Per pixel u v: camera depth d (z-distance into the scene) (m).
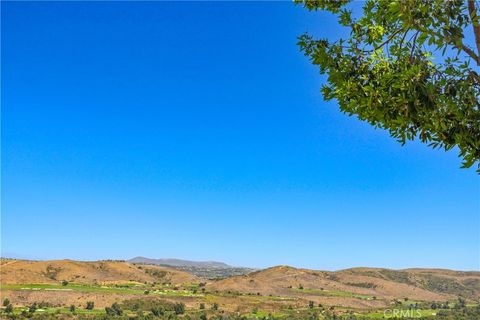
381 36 8.99
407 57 8.13
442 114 7.57
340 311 175.75
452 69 7.77
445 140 7.77
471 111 7.55
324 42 9.31
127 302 175.38
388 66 8.73
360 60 9.01
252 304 190.25
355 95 8.56
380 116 8.12
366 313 167.12
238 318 148.00
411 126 8.07
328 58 9.09
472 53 7.50
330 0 10.34
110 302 174.38
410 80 7.69
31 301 167.00
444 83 7.66
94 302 172.25
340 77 8.93
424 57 8.19
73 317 136.50
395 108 7.93
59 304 164.88
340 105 8.88
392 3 7.57
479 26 7.21
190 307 175.50
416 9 7.46
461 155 7.67
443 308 175.50
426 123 7.69
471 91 7.58
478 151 7.56
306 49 9.50
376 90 8.11
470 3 7.36
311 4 10.49
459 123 7.54
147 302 176.88
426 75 7.79
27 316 129.38
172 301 183.62
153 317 139.88
